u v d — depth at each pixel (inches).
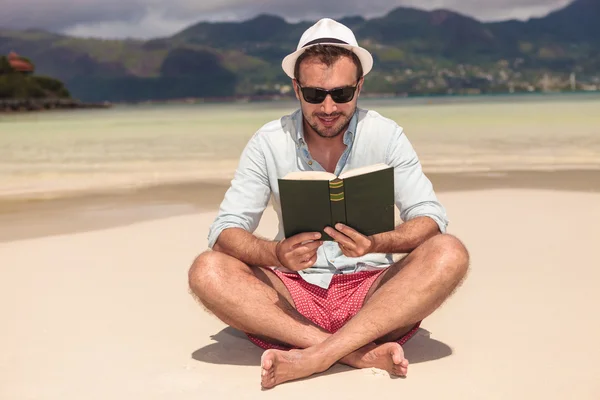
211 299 91.2
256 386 83.7
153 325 114.6
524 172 322.3
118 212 241.1
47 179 336.2
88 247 183.6
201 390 82.9
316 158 100.0
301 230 85.1
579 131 543.2
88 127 920.3
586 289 129.1
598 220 203.9
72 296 134.4
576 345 97.2
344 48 90.6
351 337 85.6
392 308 85.9
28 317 120.0
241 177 100.7
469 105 1499.8
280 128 100.0
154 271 155.6
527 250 165.8
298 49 92.1
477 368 88.6
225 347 102.3
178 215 233.0
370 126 98.7
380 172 81.7
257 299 90.9
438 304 87.8
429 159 381.4
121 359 96.7
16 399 81.5
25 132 815.7
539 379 83.7
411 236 92.6
